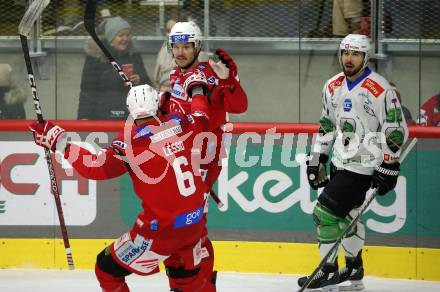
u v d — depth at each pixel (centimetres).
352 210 1617
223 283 1667
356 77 1570
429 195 1692
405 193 1698
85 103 1775
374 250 1714
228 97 1397
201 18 1752
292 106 1758
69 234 1755
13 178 1748
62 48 1767
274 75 1756
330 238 1590
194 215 1288
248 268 1741
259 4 1741
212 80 1434
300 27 1741
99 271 1327
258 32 1750
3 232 1761
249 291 1617
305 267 1727
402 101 1728
